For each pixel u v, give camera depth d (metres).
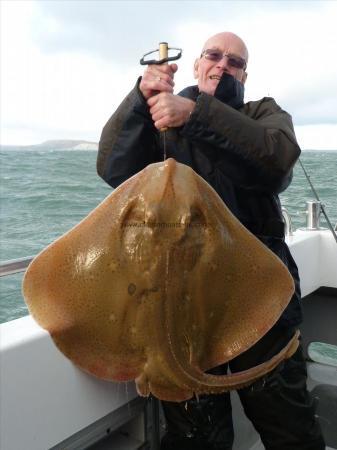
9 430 1.66
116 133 2.18
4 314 6.50
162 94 1.91
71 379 1.85
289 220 3.68
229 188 2.17
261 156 1.96
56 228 13.17
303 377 2.24
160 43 1.90
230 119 1.92
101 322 1.76
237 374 1.68
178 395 1.76
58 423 1.81
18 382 1.68
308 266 3.61
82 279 1.77
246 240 1.87
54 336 1.73
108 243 1.74
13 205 17.44
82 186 23.14
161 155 2.38
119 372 1.78
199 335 1.79
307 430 2.19
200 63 2.65
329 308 3.83
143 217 1.69
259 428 2.25
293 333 2.20
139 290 1.70
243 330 1.87
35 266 1.79
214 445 2.24
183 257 1.69
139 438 2.32
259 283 1.88
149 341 1.72
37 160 47.91
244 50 2.61
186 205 1.68
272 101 2.35
